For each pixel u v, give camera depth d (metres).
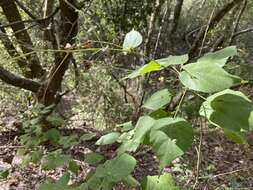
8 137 5.20
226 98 0.86
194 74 0.81
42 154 2.39
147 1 6.70
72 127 6.07
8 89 5.84
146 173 4.45
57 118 2.92
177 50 8.77
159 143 0.83
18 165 4.17
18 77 5.52
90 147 4.67
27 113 4.54
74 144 1.93
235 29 5.84
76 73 5.81
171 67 0.89
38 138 2.54
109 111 6.01
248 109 0.84
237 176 4.45
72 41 5.11
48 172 3.97
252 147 5.70
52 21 5.14
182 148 0.81
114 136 1.20
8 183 3.86
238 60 5.30
